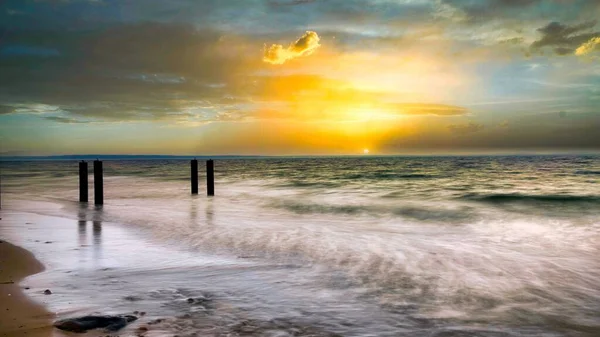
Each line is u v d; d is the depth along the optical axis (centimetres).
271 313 682
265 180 4600
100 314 648
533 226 1627
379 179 4372
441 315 683
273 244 1269
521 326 639
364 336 593
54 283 835
